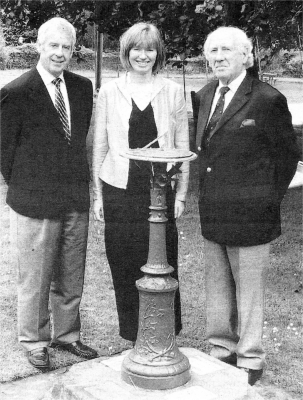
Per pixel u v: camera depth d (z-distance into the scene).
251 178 3.07
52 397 2.96
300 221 5.89
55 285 3.52
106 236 3.45
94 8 5.63
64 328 3.57
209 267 3.29
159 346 2.88
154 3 5.50
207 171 3.16
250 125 3.02
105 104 3.36
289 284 4.74
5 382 3.27
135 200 3.37
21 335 3.48
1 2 6.11
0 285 4.67
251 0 4.83
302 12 4.96
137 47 3.24
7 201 3.35
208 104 3.21
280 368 3.47
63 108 3.28
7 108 3.23
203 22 5.26
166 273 2.83
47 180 3.26
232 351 3.37
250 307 3.17
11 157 3.31
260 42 5.18
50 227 3.30
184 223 5.89
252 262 3.12
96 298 4.52
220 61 3.01
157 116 3.32
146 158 2.65
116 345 3.76
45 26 3.19
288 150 3.07
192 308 4.34
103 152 3.42
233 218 3.09
